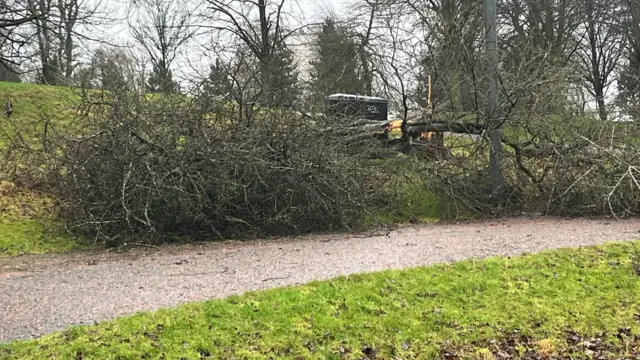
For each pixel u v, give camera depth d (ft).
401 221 39.14
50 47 55.77
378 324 17.21
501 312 18.38
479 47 44.96
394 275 21.76
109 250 30.12
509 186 41.93
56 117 49.32
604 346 16.34
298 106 38.17
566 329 17.30
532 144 42.04
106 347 15.10
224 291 20.38
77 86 35.45
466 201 40.75
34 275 23.72
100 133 31.91
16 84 62.03
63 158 32.50
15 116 50.70
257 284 21.29
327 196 34.96
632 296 19.84
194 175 32.17
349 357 15.30
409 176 41.52
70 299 19.76
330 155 35.27
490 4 41.42
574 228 33.42
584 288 20.57
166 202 31.73
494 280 21.24
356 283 20.68
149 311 18.01
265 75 42.06
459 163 41.73
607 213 39.32
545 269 22.76
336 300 18.94
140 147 31.89
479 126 41.96
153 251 29.48
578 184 39.06
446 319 17.78
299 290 19.84
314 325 16.97
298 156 34.78
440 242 29.66
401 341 16.30
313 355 15.26
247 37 76.59
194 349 15.25
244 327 16.63
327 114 38.29
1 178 37.19
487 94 41.14
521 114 40.63
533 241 29.17
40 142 35.96
